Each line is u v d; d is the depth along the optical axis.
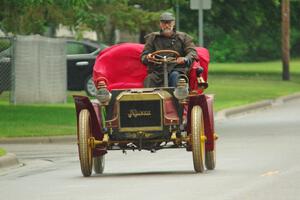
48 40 60.97
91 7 74.31
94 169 30.48
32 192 25.77
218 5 102.62
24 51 60.41
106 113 29.66
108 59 30.38
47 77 60.94
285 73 94.69
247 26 108.00
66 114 52.34
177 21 98.75
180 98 29.20
